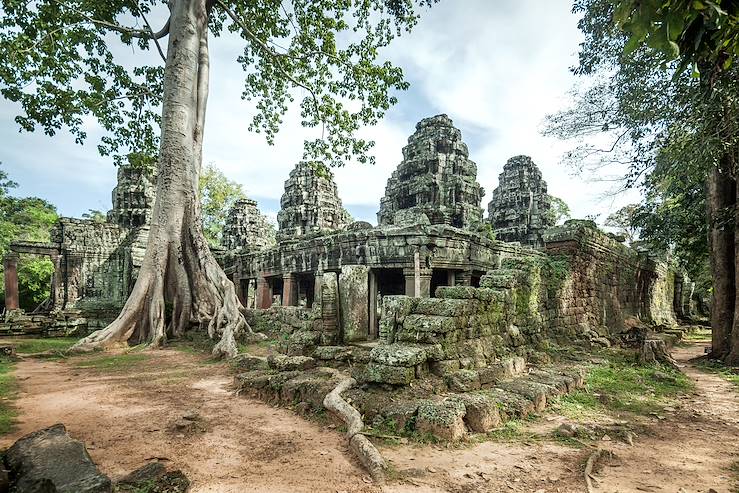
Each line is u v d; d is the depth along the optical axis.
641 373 8.95
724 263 12.70
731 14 2.86
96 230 26.28
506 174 31.56
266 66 20.67
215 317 14.11
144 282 14.23
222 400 6.86
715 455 4.59
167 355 11.95
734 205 12.10
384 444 4.64
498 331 8.20
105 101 16.92
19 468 3.33
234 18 17.80
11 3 14.01
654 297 22.77
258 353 11.59
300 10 19.02
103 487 3.04
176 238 14.92
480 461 4.29
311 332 9.26
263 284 24.20
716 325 12.69
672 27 2.61
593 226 14.25
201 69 16.59
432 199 22.11
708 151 9.63
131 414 6.02
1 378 8.63
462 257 16.03
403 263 15.33
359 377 6.24
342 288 9.38
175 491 3.50
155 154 19.83
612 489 3.74
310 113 21.09
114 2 16.84
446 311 6.92
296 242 21.52
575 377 7.44
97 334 13.14
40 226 32.19
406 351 6.09
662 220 17.97
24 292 28.78
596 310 14.16
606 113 13.82
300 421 5.68
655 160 12.91
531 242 29.39
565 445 4.77
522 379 7.04
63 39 15.18
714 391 7.94
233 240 35.66
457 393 5.93
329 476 3.95
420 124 24.48
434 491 3.67
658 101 11.46
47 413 6.05
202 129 16.41
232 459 4.35
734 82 7.84
